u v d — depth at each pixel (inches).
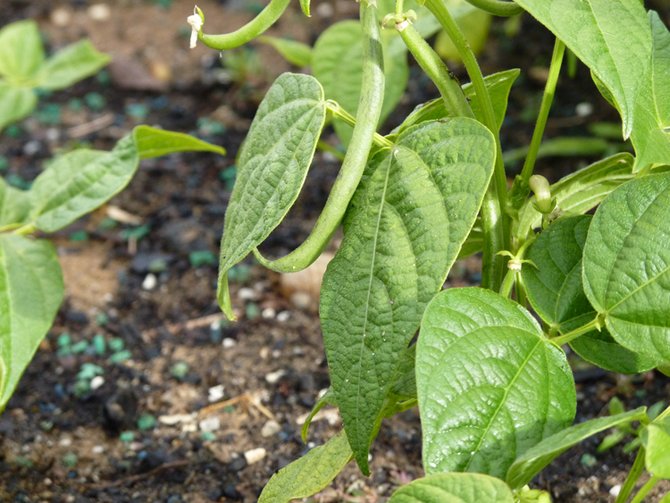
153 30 68.8
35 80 57.8
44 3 72.2
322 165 56.1
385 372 28.3
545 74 59.0
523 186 31.1
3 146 58.8
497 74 31.3
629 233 28.6
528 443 27.5
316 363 42.4
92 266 49.8
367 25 29.5
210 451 39.4
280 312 45.8
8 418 40.8
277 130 29.9
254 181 29.9
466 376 27.7
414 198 28.7
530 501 29.0
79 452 39.7
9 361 34.1
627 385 39.9
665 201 28.6
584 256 28.7
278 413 40.5
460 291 28.3
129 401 40.8
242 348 43.7
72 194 35.8
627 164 31.9
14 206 36.5
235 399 41.1
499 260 30.6
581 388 40.3
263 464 38.9
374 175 29.3
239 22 68.4
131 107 62.1
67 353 43.9
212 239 50.6
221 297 30.0
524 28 62.9
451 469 27.3
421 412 27.3
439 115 31.1
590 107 56.2
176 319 45.9
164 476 38.8
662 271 28.3
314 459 31.7
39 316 34.8
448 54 56.4
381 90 29.2
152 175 56.0
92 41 67.9
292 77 30.1
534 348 28.2
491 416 27.5
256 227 29.4
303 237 50.7
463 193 28.3
